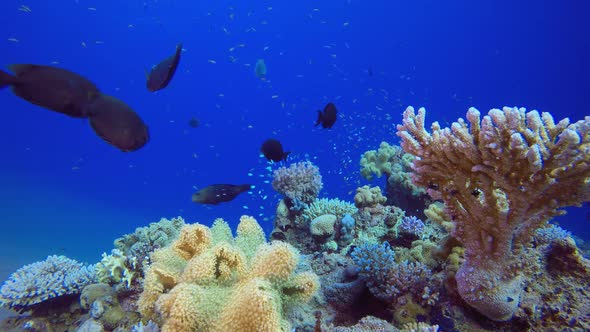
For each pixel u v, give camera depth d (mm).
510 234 2930
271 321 1938
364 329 3338
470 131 2926
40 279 6020
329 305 4238
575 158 2490
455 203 3213
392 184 8406
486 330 3250
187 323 2006
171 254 2760
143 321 4562
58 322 6016
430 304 3533
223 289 2299
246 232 2893
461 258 3766
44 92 1928
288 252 2283
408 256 4586
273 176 7797
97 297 5508
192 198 4801
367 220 6801
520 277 3168
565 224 26219
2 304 5812
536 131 2592
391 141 17922
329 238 6406
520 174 2689
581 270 3473
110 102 2191
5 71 1812
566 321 3111
